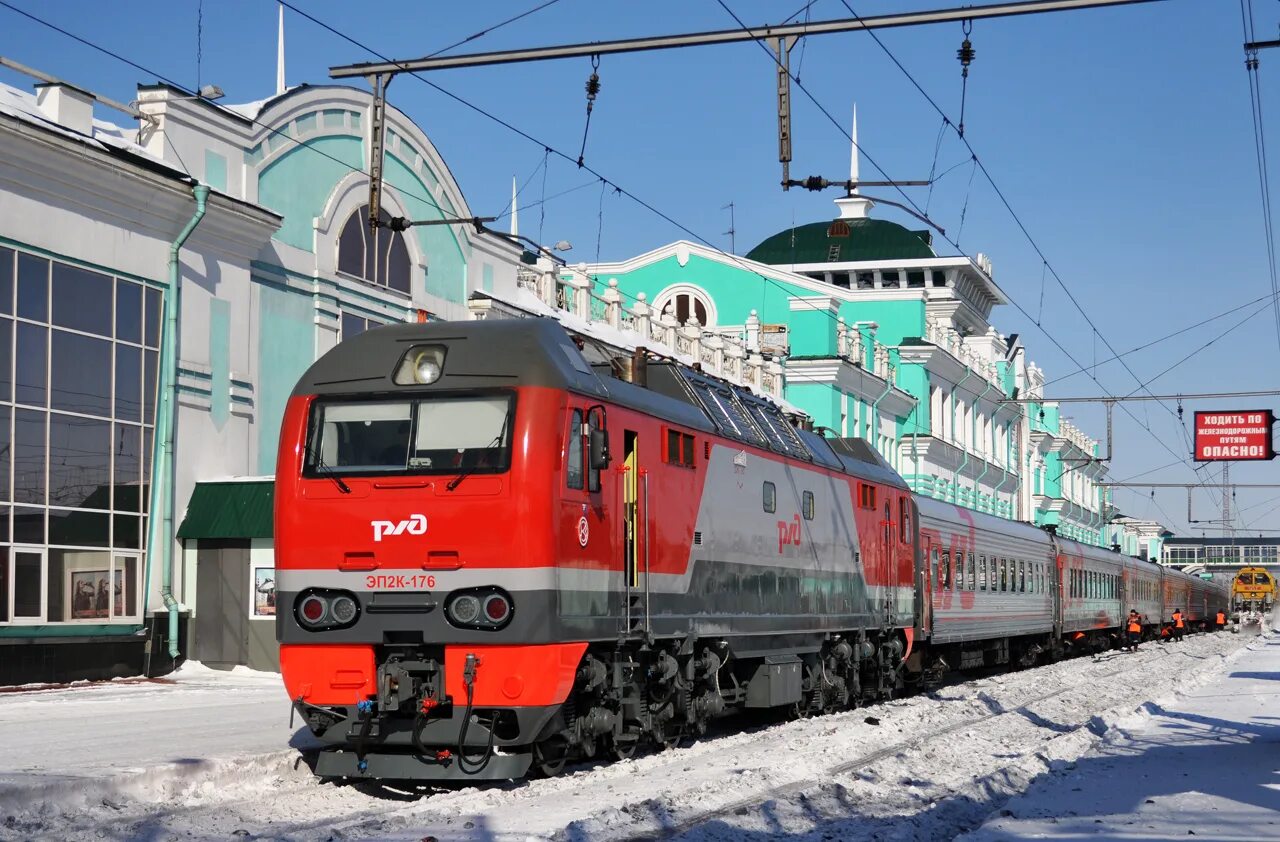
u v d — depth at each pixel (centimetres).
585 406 1302
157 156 2286
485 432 1247
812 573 1945
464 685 1217
